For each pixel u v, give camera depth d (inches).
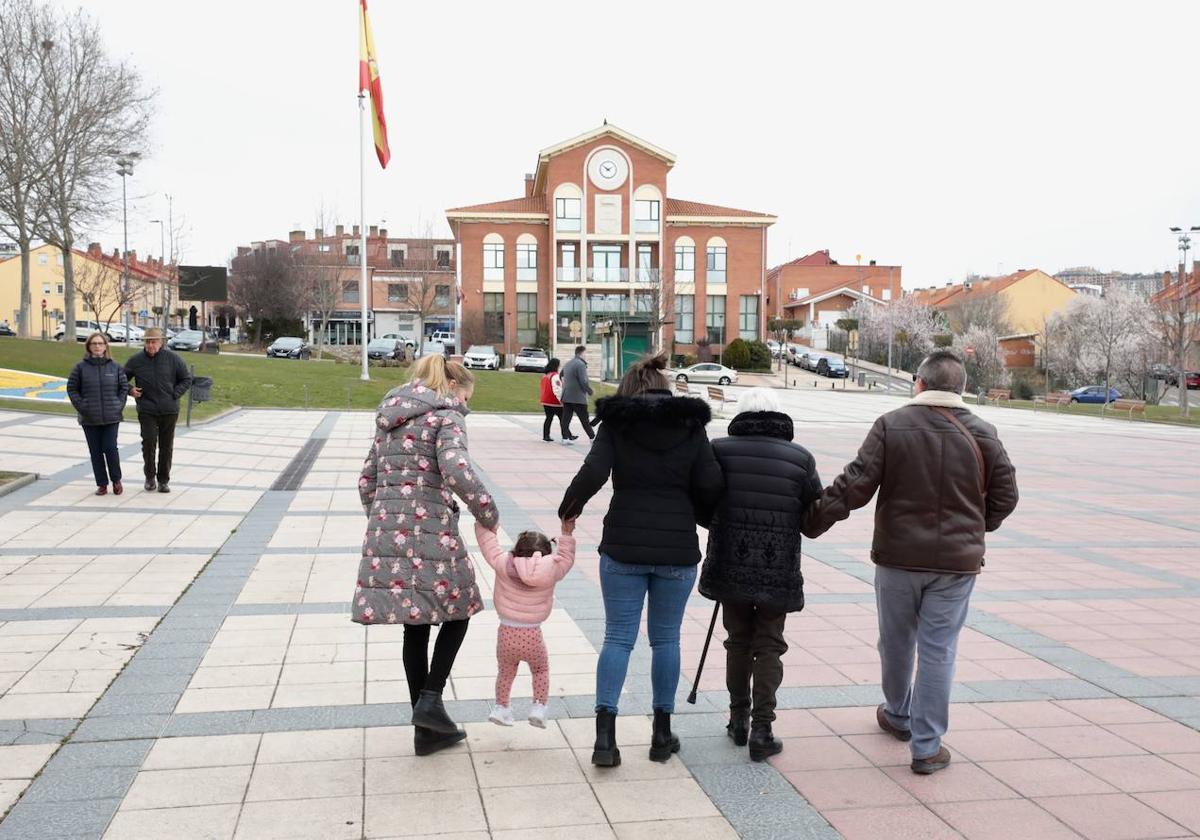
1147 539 385.7
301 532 335.0
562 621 234.5
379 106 1252.5
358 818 131.5
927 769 151.0
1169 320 2068.2
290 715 167.9
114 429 394.9
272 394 1035.9
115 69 1418.6
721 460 163.0
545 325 2313.0
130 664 191.8
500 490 454.6
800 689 191.6
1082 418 1444.4
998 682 199.2
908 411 156.6
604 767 150.3
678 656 156.6
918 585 154.3
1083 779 151.1
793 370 2503.7
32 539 309.9
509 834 128.6
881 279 3464.6
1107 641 232.2
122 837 124.0
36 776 140.9
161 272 2758.4
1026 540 377.1
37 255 3019.2
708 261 2407.7
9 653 196.4
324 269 2448.3
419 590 149.9
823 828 133.3
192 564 281.4
